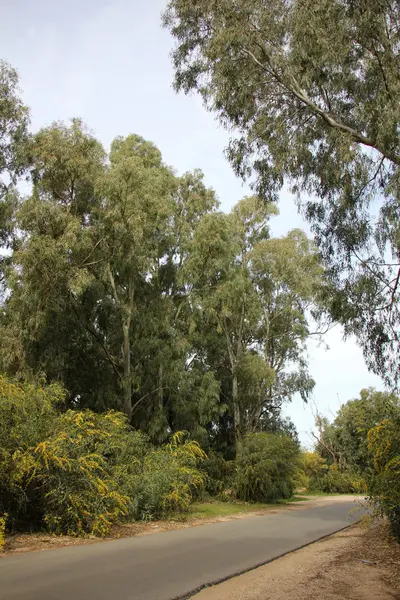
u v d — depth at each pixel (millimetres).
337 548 9703
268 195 14570
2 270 21016
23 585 5996
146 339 23766
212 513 17047
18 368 18594
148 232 20797
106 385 22781
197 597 5777
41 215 18094
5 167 21203
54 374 20531
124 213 19438
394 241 12500
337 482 36875
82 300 21812
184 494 15789
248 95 13195
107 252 20125
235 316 32656
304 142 13156
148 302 25188
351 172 12602
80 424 12305
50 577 6469
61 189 20656
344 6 11375
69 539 9898
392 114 11094
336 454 42938
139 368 24156
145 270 23844
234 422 32125
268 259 33344
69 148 19562
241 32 12227
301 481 30031
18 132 21219
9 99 21031
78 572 6805
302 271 33375
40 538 9812
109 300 22984
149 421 24078
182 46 14156
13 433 10328
